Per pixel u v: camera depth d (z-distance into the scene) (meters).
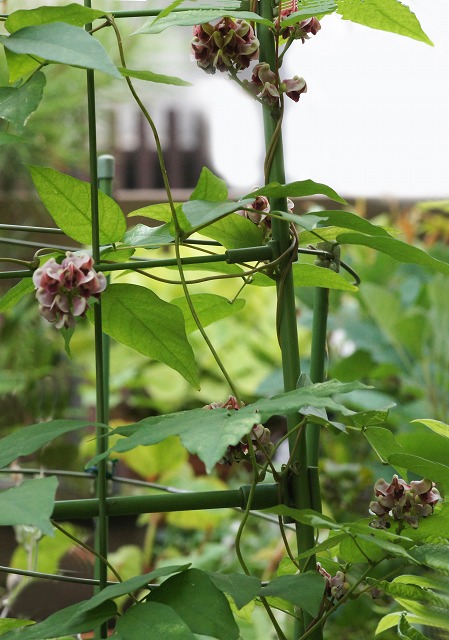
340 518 2.10
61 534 1.76
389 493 1.26
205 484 2.37
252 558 2.23
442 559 1.26
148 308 1.28
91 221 1.30
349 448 2.30
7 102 1.18
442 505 1.28
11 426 2.23
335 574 1.33
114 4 2.28
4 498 1.10
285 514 1.21
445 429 1.34
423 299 2.52
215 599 1.16
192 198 1.32
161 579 1.93
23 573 1.28
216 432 1.12
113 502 1.26
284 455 2.46
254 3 1.31
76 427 1.19
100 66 1.13
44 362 2.31
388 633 1.78
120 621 1.14
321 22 1.40
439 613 1.29
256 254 1.30
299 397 1.15
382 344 2.35
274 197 1.29
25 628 1.17
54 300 1.20
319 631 1.30
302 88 1.30
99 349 1.27
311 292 2.38
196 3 1.33
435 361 2.26
